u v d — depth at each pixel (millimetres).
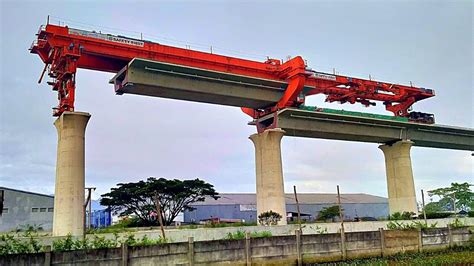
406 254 40750
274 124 67250
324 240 37562
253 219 99812
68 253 27188
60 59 52219
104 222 90625
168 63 54656
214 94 60812
